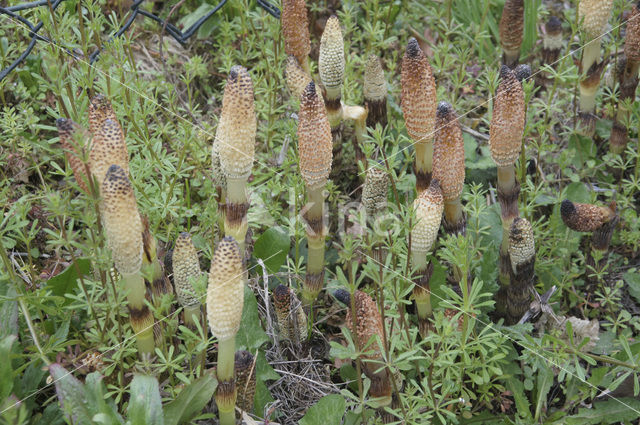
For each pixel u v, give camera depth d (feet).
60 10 10.94
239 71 7.51
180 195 11.00
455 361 9.52
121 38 11.66
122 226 6.91
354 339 7.64
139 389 7.53
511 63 13.43
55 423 8.19
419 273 8.55
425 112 8.70
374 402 8.16
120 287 7.54
